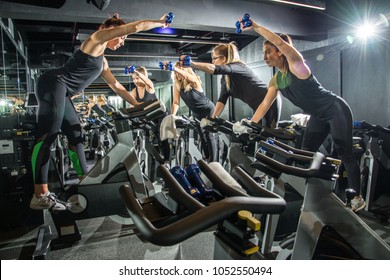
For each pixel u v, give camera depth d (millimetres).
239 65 3297
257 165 1301
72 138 2795
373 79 3863
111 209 2588
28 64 5965
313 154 1354
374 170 2973
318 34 4664
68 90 2553
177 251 2293
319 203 1277
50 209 2398
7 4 3143
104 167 2559
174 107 4594
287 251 1597
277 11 4465
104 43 2449
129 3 3646
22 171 2934
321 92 2557
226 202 674
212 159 3926
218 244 889
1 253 2398
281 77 2693
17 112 3678
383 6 3648
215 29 4297
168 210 824
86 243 2512
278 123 3498
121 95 3131
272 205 725
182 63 2889
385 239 2418
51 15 3330
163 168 857
